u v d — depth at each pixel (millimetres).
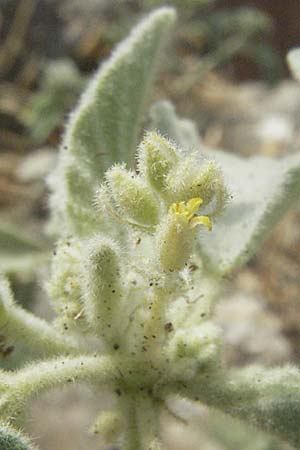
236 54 390
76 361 85
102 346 90
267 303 252
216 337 88
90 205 99
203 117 329
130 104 108
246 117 320
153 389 88
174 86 334
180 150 82
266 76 392
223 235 101
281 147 294
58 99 305
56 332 89
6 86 332
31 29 349
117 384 88
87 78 314
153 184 80
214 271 98
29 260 170
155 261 81
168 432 206
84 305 87
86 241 90
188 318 92
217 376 89
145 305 86
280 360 238
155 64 112
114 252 83
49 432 205
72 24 351
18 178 295
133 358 87
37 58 342
